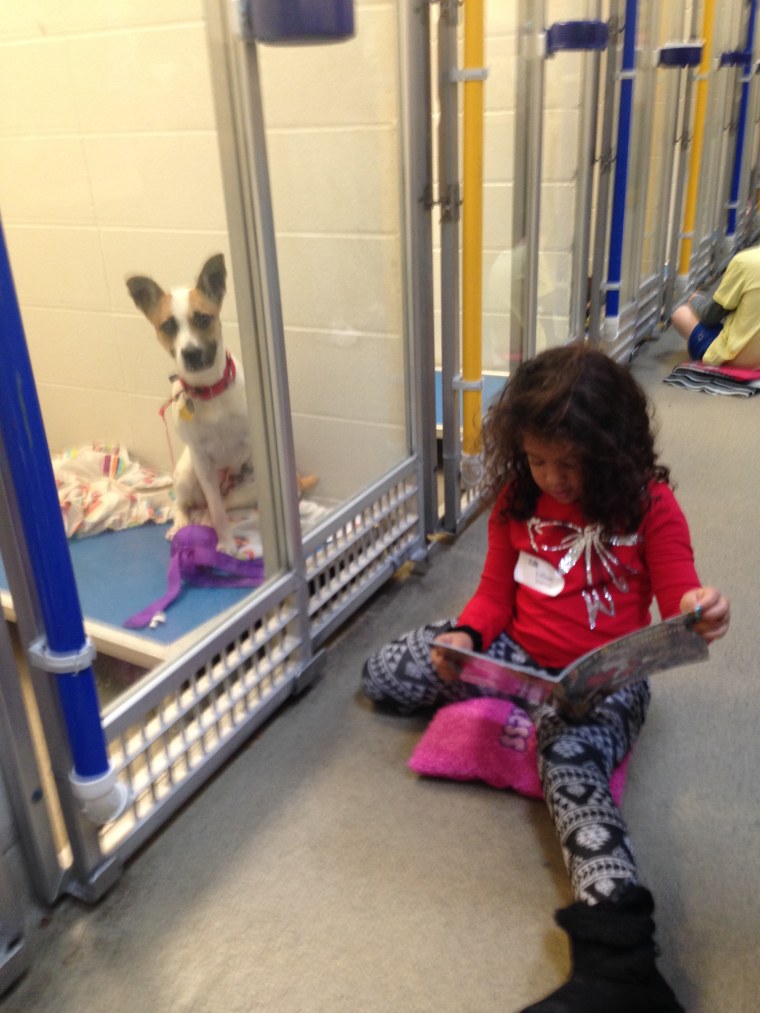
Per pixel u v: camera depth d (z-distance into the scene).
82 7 1.55
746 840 1.23
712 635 1.12
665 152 3.47
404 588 1.95
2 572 1.01
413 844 1.25
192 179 1.50
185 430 1.55
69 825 1.13
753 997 1.00
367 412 1.84
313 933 1.12
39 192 1.69
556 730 1.25
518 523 1.33
